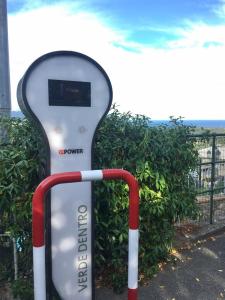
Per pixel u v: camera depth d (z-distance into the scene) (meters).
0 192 3.16
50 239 2.81
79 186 2.88
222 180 5.65
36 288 2.28
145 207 3.77
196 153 4.32
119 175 2.47
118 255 3.70
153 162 3.78
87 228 2.95
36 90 2.65
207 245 4.83
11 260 3.64
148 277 3.88
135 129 3.77
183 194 4.12
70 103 2.79
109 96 2.94
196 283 3.82
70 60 2.76
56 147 2.77
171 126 4.18
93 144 2.93
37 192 2.24
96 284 3.74
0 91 4.04
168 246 4.14
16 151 3.24
